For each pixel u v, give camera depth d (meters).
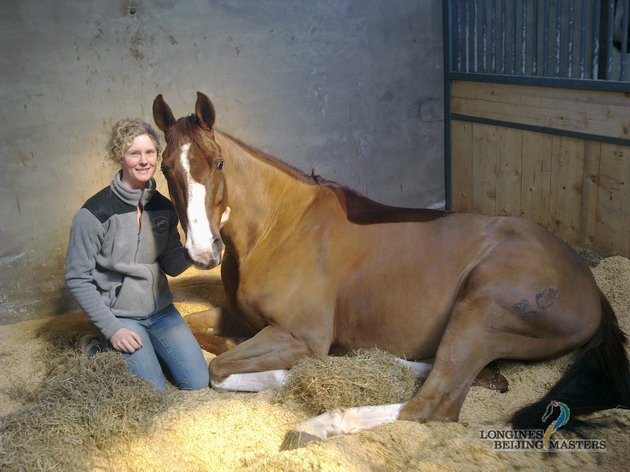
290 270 2.83
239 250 2.96
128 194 2.62
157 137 2.64
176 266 2.85
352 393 2.53
